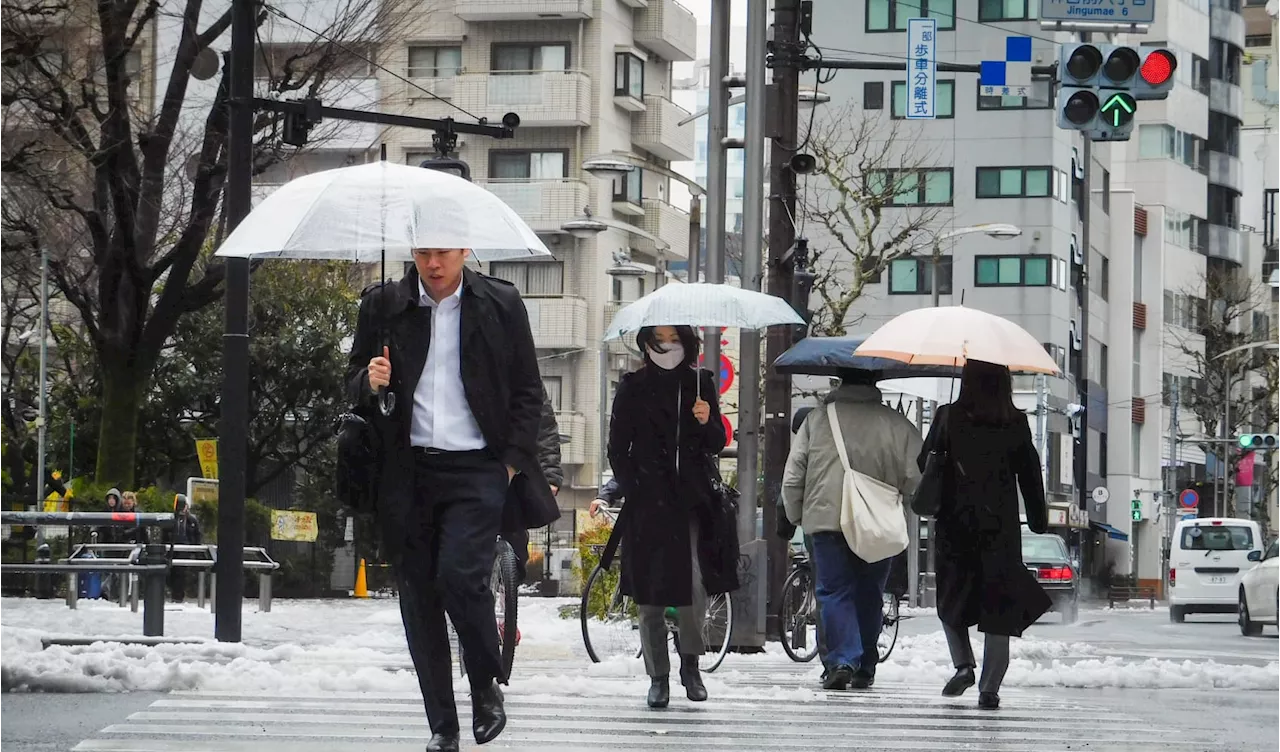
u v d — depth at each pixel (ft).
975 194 403.75
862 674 71.05
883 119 406.21
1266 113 589.73
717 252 112.57
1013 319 402.31
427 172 44.55
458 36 354.95
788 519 70.85
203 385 275.39
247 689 64.34
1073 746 52.29
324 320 283.18
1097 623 224.12
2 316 279.90
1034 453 63.93
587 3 351.46
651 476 59.21
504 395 42.29
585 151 354.74
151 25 224.12
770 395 109.91
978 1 402.52
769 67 113.19
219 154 185.78
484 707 42.37
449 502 41.96
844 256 402.93
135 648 81.15
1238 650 135.95
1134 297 491.31
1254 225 583.17
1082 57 103.55
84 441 269.64
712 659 80.89
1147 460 495.41
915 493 64.44
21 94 148.66
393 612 151.74
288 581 262.67
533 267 356.59
